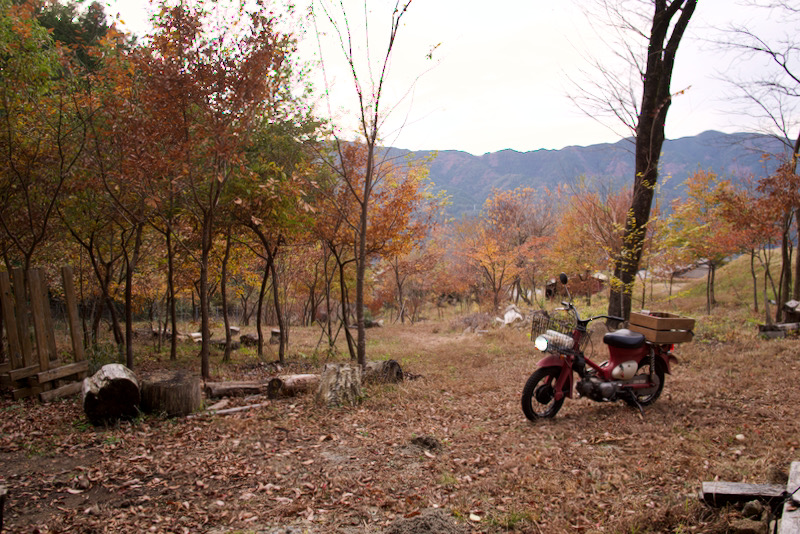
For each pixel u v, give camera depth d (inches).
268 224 406.3
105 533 129.5
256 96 307.1
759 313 687.7
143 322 805.9
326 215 433.7
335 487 155.3
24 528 132.0
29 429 220.5
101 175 303.3
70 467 175.9
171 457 183.6
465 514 136.9
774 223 541.0
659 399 247.3
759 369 299.0
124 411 227.5
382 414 240.8
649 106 455.5
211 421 227.8
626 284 474.6
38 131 308.0
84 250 455.5
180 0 296.4
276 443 199.8
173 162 295.6
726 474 151.3
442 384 305.6
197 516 138.6
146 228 442.9
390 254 463.5
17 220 343.3
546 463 171.6
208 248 346.0
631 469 162.9
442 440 200.7
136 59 291.6
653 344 236.5
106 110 292.0
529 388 218.8
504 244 1061.8
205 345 346.0
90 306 626.8
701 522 123.6
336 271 766.5
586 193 693.3
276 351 534.0
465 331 743.1
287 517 137.5
